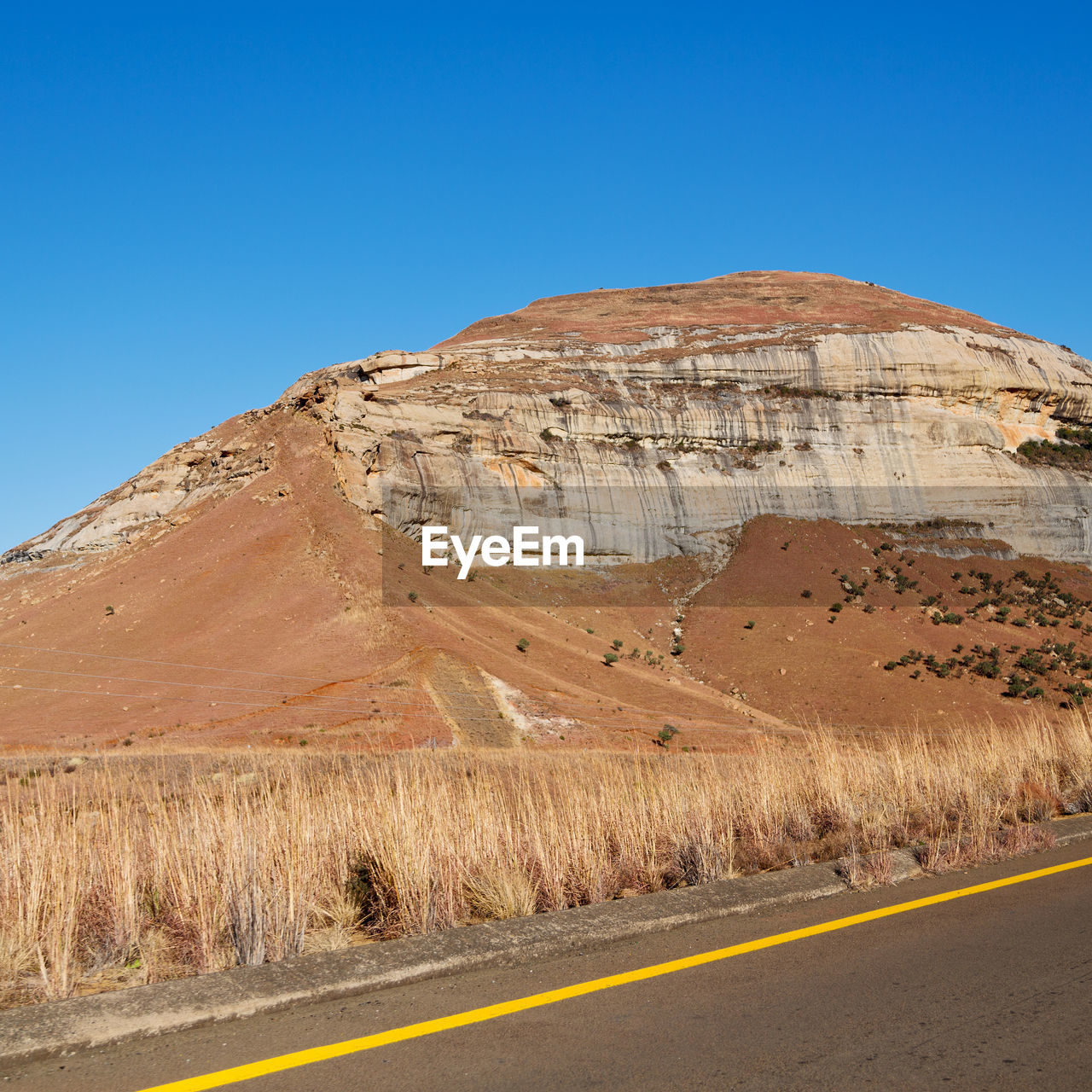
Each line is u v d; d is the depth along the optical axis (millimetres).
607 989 5363
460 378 95562
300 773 10047
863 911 7039
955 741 13477
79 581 85750
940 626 74812
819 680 64250
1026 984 5434
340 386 92188
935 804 10805
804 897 7410
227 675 50594
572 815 8703
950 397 102875
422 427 81562
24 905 6441
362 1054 4453
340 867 7582
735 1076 4188
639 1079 4152
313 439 87125
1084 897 7469
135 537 93812
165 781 9898
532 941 6105
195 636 59625
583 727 43344
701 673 67750
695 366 102688
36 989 5648
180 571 72438
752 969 5707
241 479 88812
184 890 6684
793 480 94688
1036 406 107500
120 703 47156
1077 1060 4383
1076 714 15531
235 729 36938
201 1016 4871
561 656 61281
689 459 93625
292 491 79312
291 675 48625
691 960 5883
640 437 92875
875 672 64812
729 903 7074
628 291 164250
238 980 5391
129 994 5172
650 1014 4965
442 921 6875
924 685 62562
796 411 99000
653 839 8734
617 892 8016
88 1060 4434
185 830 7496
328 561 66812
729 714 54875
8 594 101062
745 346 106875
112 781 9500
